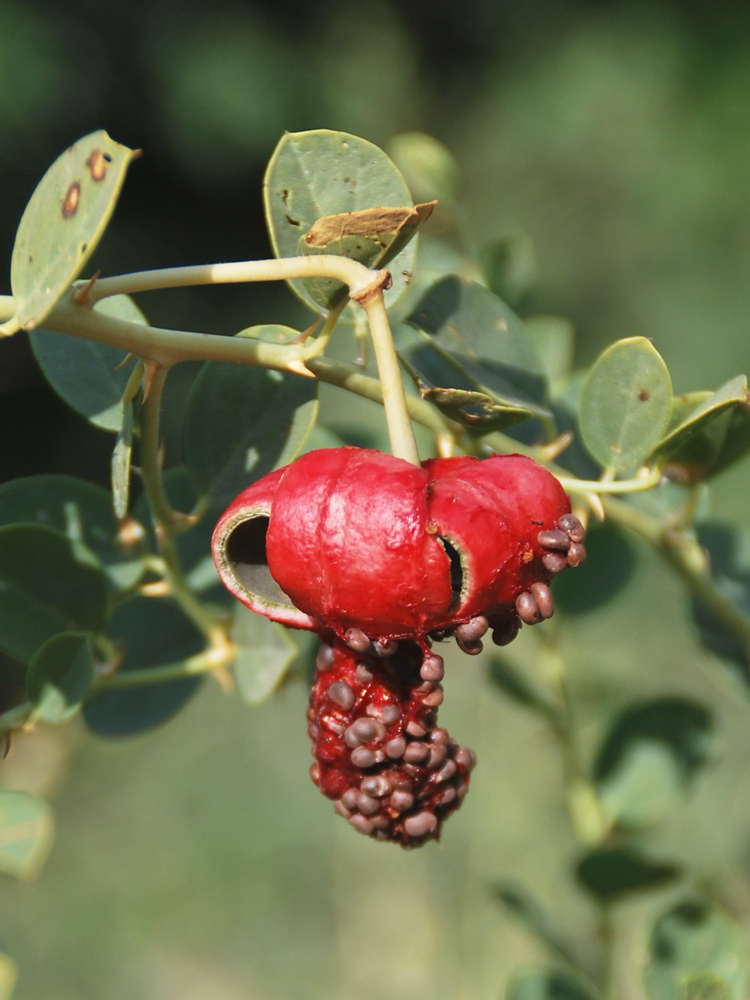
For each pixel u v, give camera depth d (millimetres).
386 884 1065
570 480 382
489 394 374
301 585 335
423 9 2092
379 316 339
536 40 2035
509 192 1880
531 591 338
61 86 1621
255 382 381
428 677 338
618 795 431
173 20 1774
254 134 1779
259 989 1028
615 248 1782
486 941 976
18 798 369
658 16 1951
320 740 346
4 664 1464
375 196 362
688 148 1806
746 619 405
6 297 339
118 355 383
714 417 368
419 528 332
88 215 330
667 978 400
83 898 1109
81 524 391
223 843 1154
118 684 393
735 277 1707
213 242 1839
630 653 1134
